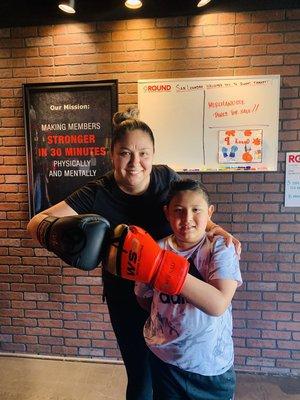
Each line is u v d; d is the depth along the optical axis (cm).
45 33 214
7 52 219
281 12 197
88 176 220
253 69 202
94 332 231
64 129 219
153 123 212
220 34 202
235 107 204
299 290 211
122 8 206
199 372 99
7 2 213
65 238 83
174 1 202
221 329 100
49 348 236
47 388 202
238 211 211
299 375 214
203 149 210
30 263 231
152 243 79
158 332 102
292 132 203
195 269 98
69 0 195
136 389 139
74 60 214
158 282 76
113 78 212
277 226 209
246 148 206
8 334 240
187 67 206
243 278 214
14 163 227
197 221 96
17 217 230
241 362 220
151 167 117
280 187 207
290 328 214
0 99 222
